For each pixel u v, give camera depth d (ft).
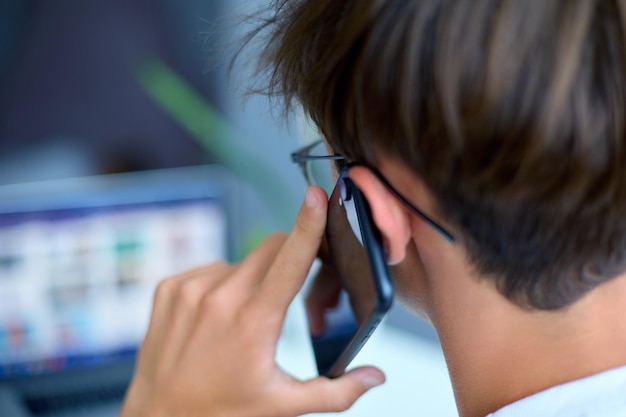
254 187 4.69
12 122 5.04
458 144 1.25
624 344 1.45
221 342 1.85
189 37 5.12
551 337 1.46
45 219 3.66
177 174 3.86
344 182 1.56
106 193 3.73
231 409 1.85
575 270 1.36
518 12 1.21
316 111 1.50
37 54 4.99
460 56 1.22
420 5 1.26
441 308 1.55
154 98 5.24
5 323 3.65
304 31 1.48
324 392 1.85
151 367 1.93
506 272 1.40
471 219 1.37
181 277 2.04
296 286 1.81
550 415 1.42
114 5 5.03
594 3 1.21
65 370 3.72
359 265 1.63
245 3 2.33
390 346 3.89
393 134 1.35
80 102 5.14
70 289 3.71
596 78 1.21
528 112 1.21
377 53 1.30
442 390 3.56
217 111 5.14
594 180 1.25
